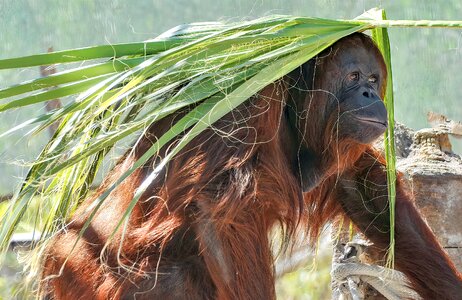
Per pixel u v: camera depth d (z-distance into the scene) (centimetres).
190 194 737
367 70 833
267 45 736
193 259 753
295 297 1418
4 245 766
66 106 706
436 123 1013
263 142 761
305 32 742
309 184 863
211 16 1402
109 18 1427
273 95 784
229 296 736
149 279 748
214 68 717
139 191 661
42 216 859
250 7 1388
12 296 884
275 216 786
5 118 1316
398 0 1430
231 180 737
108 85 702
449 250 901
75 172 809
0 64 673
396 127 972
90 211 813
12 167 1237
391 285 869
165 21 1422
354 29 756
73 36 1429
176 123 719
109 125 786
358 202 904
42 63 688
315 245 965
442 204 895
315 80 833
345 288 866
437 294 873
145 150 788
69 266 800
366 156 894
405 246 883
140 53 738
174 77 736
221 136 751
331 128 834
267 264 759
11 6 1430
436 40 1422
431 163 916
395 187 876
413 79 1430
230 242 735
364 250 906
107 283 757
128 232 768
